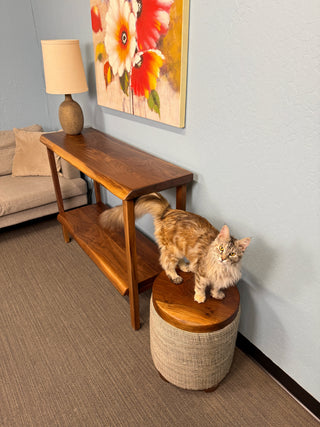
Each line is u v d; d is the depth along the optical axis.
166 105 1.51
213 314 1.23
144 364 1.54
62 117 2.06
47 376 1.48
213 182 1.44
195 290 1.29
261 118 1.13
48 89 1.98
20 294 1.98
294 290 1.23
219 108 1.28
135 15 1.51
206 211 1.55
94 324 1.76
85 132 2.21
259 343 1.50
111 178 1.41
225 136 1.30
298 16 0.92
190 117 1.45
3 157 2.81
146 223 2.15
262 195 1.23
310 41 0.91
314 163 1.01
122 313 1.83
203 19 1.21
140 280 1.62
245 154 1.24
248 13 1.05
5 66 3.01
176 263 1.42
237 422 1.29
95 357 1.57
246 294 1.47
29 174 2.74
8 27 2.88
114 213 1.58
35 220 2.88
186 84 1.40
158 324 1.29
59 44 1.83
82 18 2.10
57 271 2.19
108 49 1.85
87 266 2.24
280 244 1.22
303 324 1.24
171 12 1.30
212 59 1.24
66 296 1.96
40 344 1.64
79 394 1.40
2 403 1.37
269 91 1.07
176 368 1.32
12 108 3.20
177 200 1.57
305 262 1.15
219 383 1.44
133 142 1.97
